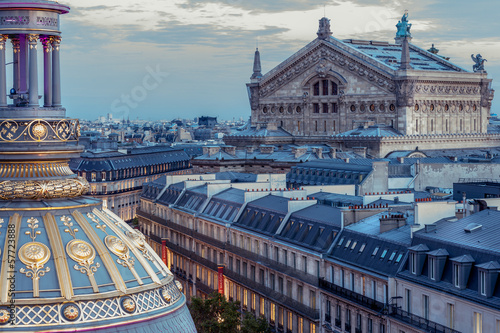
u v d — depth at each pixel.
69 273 34.59
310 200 127.88
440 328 83.12
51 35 37.25
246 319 109.12
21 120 36.56
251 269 131.00
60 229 36.09
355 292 100.50
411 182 179.88
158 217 180.62
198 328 112.00
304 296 113.06
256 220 133.50
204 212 154.75
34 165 37.22
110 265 35.91
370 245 101.50
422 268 88.62
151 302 36.78
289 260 118.94
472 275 80.88
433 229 92.50
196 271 155.00
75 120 38.59
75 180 38.25
